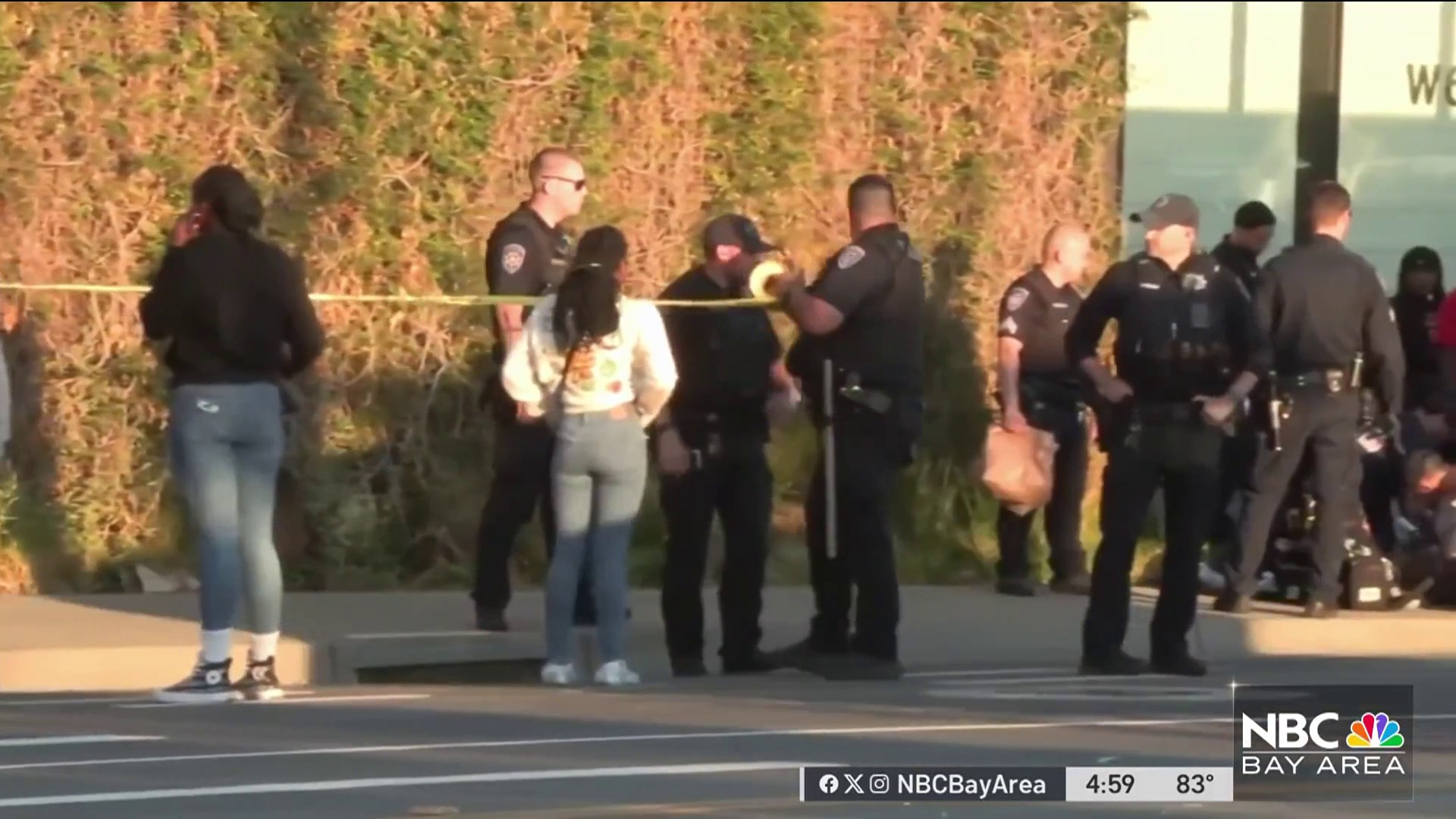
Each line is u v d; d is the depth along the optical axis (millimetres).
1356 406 21297
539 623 20703
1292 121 26891
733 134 24406
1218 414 17969
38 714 16062
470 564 23266
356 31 22891
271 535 17781
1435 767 14320
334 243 22844
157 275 16547
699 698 17062
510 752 14477
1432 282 23906
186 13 22406
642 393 17672
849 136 24953
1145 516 18469
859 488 18062
